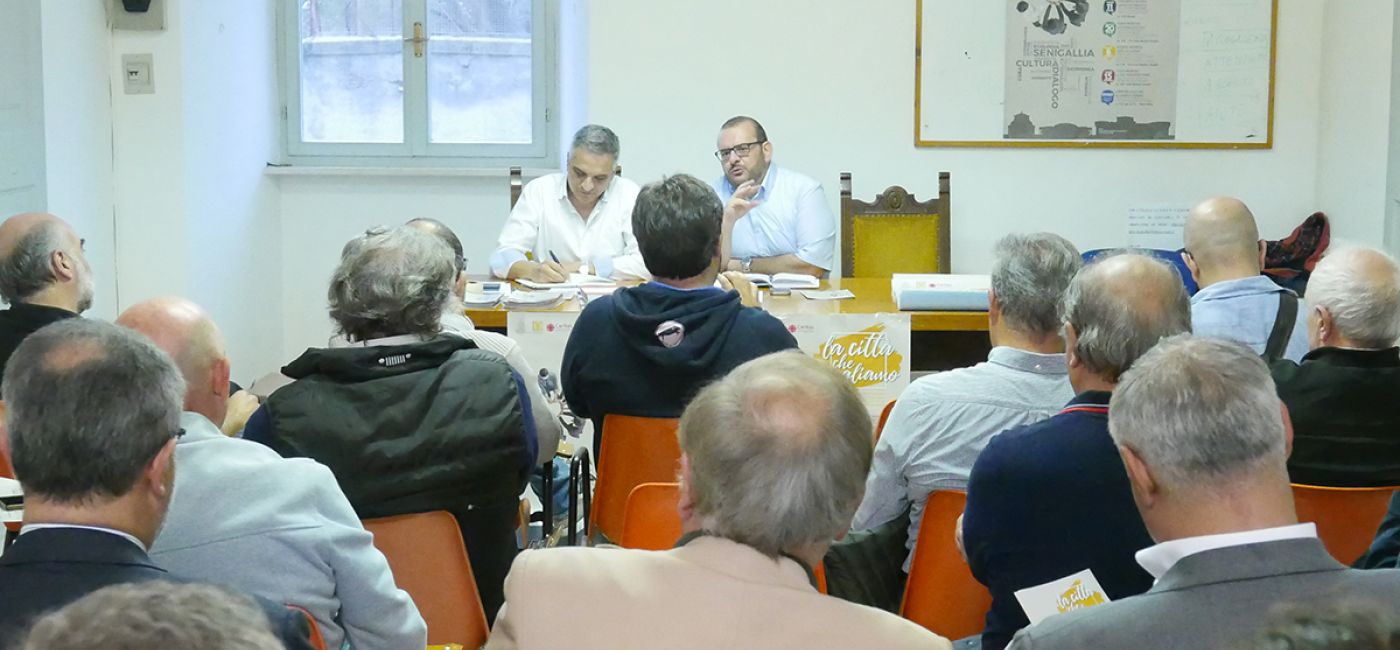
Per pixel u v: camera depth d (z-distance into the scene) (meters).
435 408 2.15
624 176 5.96
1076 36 5.86
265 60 6.26
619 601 1.38
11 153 4.49
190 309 1.96
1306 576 1.32
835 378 1.50
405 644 1.92
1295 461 2.37
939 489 2.25
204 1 5.57
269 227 6.30
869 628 1.37
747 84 5.91
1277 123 5.91
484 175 6.33
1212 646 1.29
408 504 2.13
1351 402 2.34
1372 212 5.53
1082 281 1.99
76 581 1.41
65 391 1.46
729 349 2.71
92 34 5.16
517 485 2.27
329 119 6.46
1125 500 1.84
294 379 2.21
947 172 5.58
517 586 1.42
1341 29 5.68
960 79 5.89
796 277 4.47
